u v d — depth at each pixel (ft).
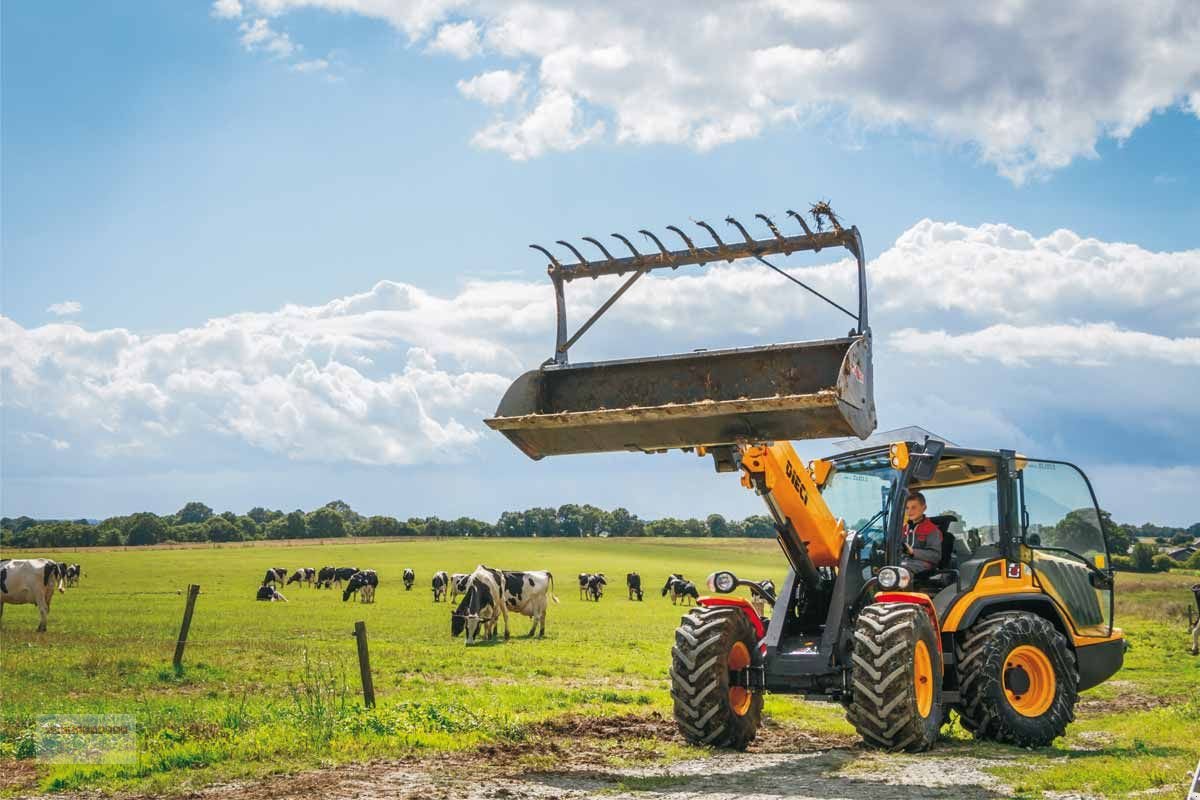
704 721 37.19
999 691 38.83
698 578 299.17
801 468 37.32
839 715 49.65
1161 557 367.45
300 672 64.03
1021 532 43.04
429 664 72.90
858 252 33.78
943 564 42.70
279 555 402.52
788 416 31.68
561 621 138.41
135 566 309.22
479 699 51.78
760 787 29.99
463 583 174.70
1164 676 71.56
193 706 46.60
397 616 136.98
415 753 35.81
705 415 32.22
